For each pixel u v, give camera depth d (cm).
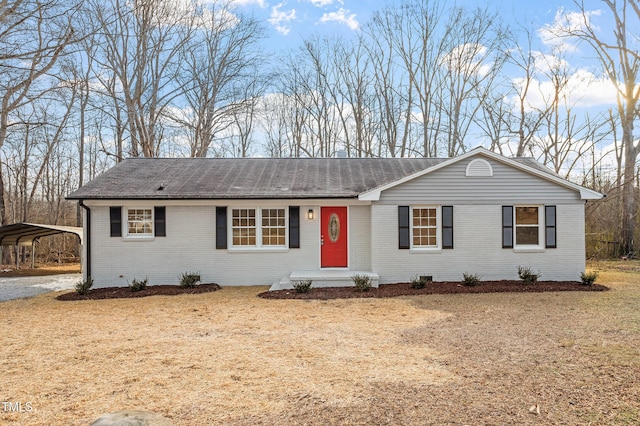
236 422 392
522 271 1230
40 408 427
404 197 1256
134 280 1212
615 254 2194
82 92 2405
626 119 2230
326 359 576
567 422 384
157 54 2453
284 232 1320
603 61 2283
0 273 1828
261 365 553
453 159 1241
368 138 3042
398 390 461
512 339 661
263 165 1562
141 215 1290
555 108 2608
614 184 2362
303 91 3152
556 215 1254
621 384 469
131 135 2325
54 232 1867
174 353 611
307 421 392
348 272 1261
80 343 672
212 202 1274
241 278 1300
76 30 1548
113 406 430
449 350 609
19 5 1259
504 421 386
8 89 1445
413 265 1253
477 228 1257
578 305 930
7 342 682
